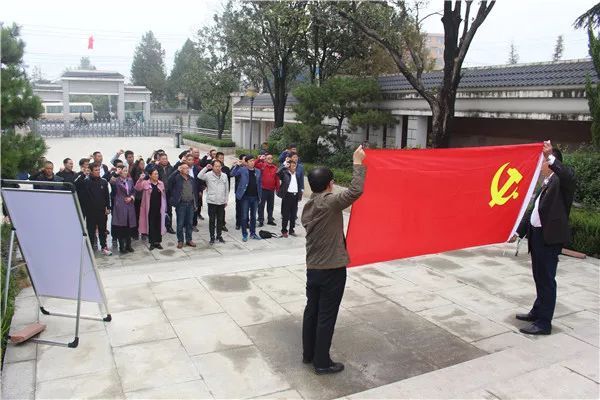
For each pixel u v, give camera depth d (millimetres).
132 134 44094
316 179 4102
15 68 7438
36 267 4973
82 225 4707
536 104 11766
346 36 19125
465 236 5469
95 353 4555
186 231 9719
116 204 9023
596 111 9727
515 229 5855
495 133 14984
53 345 4676
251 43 21422
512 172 5508
